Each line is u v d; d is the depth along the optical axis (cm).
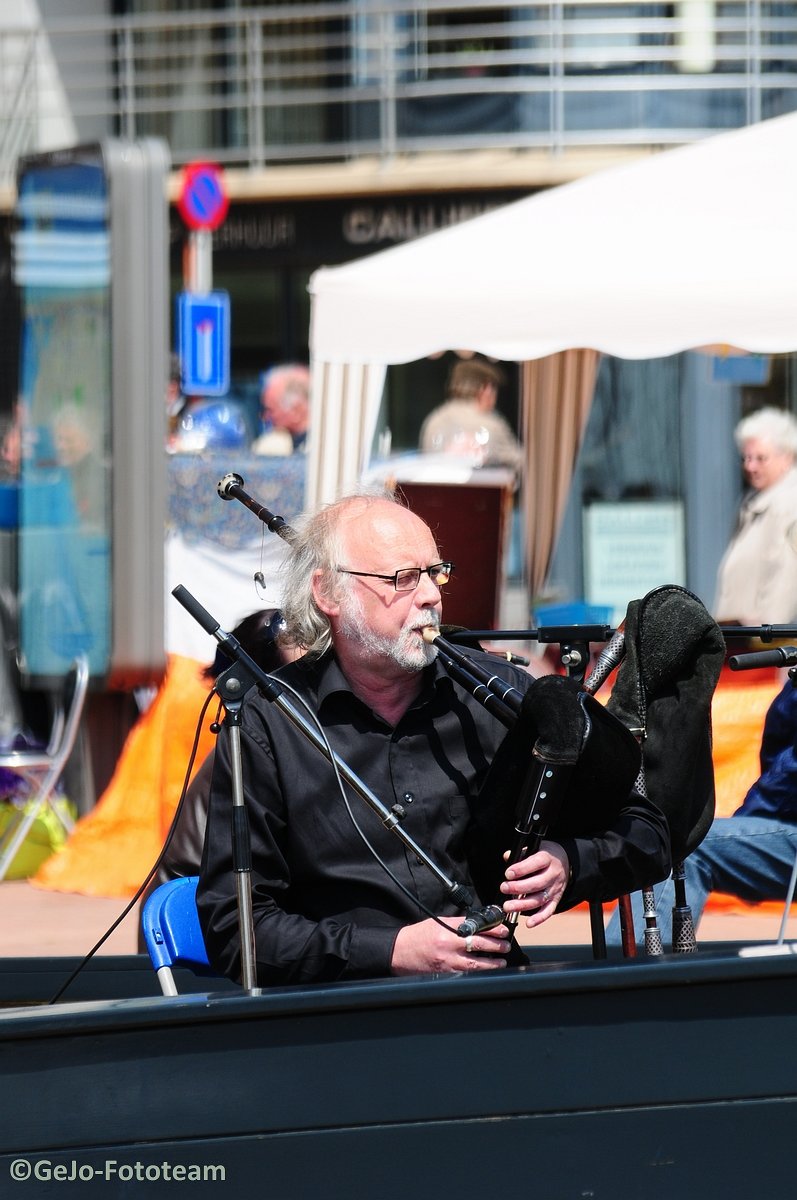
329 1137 845
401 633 1006
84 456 2480
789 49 4441
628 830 999
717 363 3072
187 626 2459
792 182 1892
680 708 1049
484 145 4484
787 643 2059
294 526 1075
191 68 4831
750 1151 840
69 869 2438
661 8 4541
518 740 972
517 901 941
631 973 834
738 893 1559
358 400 2312
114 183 2439
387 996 838
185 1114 848
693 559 3203
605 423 3909
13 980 1410
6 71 4897
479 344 1881
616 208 1938
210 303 3322
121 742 2612
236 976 1010
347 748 1023
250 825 1009
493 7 4584
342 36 4719
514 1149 840
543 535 2775
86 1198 849
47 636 2600
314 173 4475
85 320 2488
